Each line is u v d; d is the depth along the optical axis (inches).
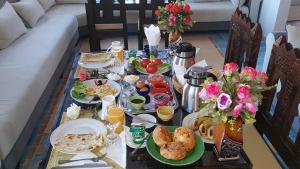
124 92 55.4
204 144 42.8
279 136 50.8
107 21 91.7
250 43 60.3
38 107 82.3
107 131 44.7
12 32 101.6
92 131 45.0
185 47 57.2
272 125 53.4
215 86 36.3
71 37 129.8
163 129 41.1
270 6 157.4
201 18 159.3
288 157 47.8
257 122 59.0
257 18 170.2
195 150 40.1
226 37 164.4
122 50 70.8
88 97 54.2
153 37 69.4
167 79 61.7
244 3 165.9
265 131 56.0
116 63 69.1
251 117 35.4
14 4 116.4
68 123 46.1
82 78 59.7
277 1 150.3
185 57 56.7
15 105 67.6
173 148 38.2
